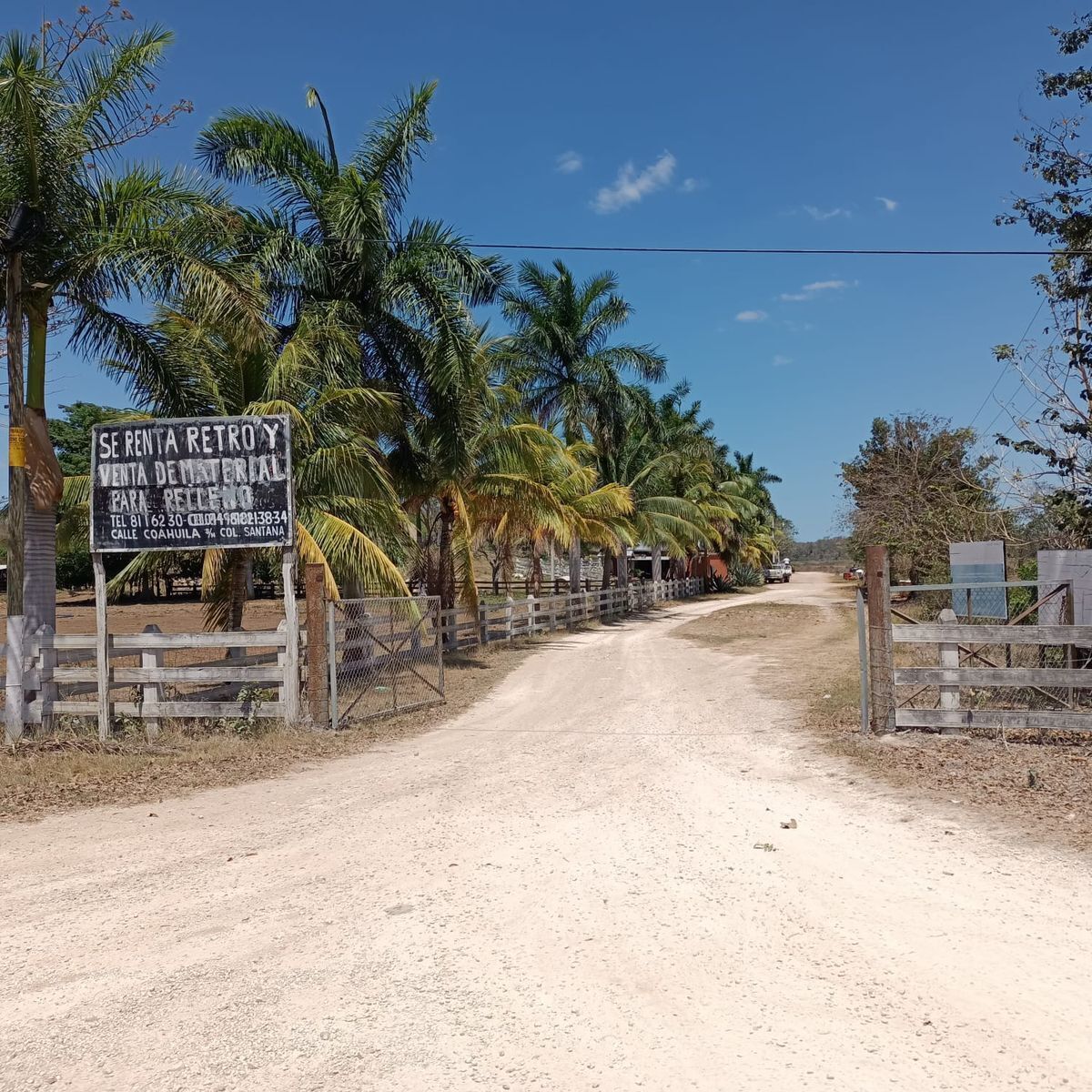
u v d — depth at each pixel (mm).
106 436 11609
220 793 8766
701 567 66688
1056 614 11781
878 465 31547
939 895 5367
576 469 30578
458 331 18625
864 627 10320
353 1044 3836
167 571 17922
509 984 4340
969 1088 3369
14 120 11609
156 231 12328
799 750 9898
